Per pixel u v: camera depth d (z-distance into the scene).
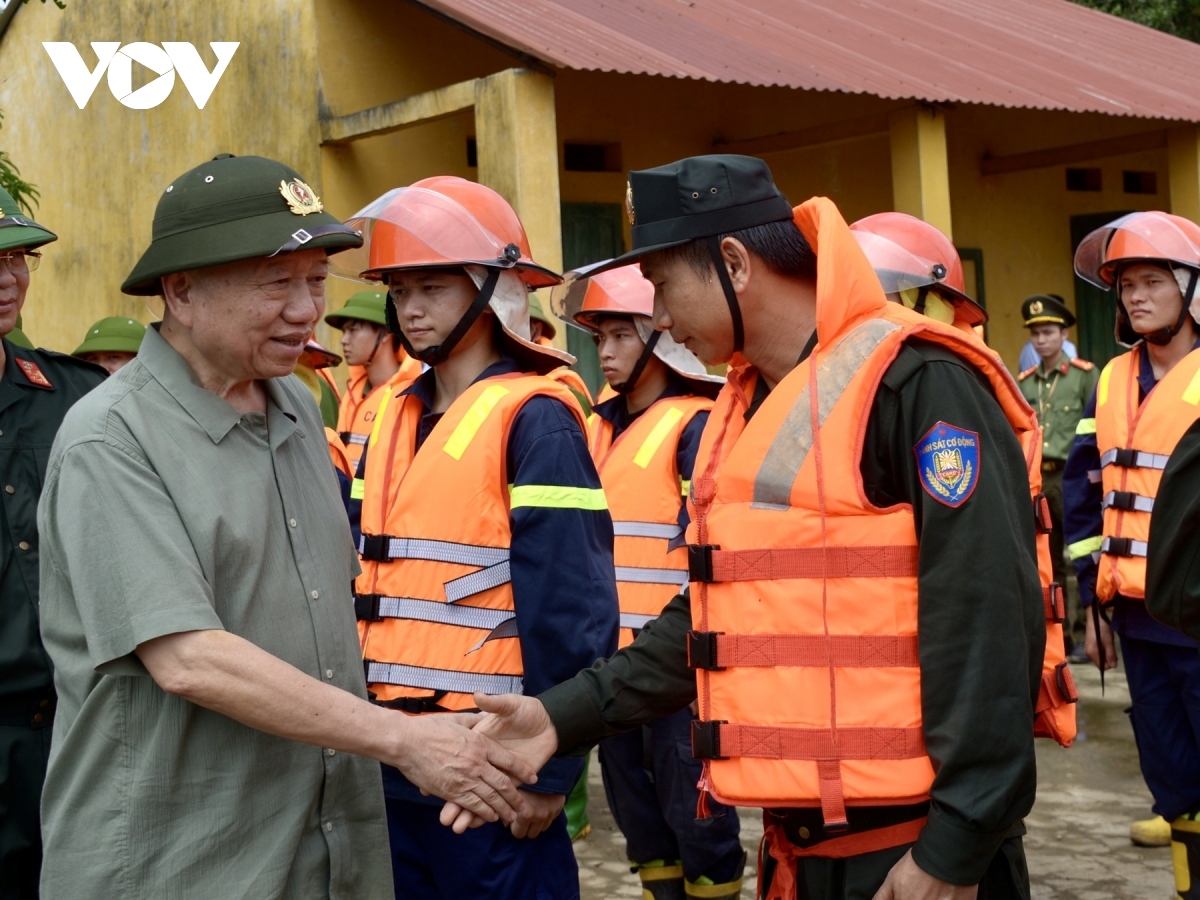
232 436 2.34
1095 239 5.06
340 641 2.43
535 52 8.39
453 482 3.07
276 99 10.27
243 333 2.27
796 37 11.11
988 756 2.08
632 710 2.65
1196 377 4.73
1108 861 5.13
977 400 2.21
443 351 3.21
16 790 2.98
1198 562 2.15
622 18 10.03
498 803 2.47
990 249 13.84
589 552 2.99
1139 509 4.75
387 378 6.87
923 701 2.15
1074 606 8.86
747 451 2.36
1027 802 2.13
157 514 2.18
